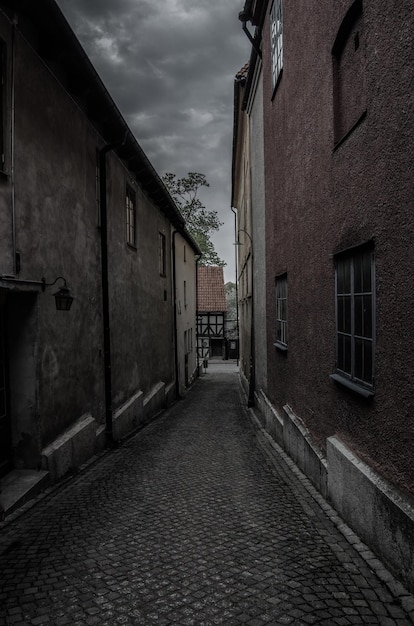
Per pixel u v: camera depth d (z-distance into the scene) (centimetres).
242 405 1588
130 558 393
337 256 517
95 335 830
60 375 666
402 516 337
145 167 1103
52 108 643
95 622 299
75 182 732
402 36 333
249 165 1523
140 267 1196
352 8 440
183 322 2144
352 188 454
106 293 873
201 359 4156
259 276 1257
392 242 362
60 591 339
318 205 581
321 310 579
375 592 332
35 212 590
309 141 618
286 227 791
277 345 888
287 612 306
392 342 366
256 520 481
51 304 635
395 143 352
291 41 719
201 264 4522
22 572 372
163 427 1131
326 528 456
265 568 370
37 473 589
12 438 597
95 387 828
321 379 584
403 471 351
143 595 330
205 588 339
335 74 511
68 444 672
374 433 406
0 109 514
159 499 559
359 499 425
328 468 530
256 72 1184
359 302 448
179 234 2002
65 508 530
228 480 645
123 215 1022
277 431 903
